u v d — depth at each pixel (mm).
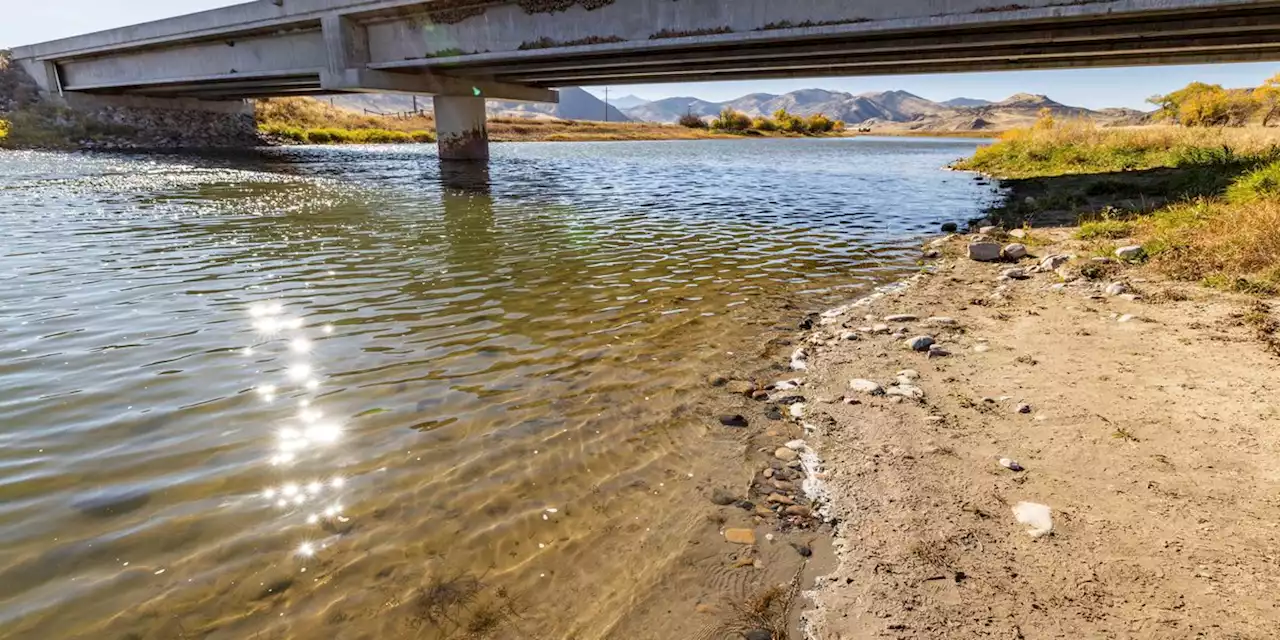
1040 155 26047
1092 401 4598
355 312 6797
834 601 2809
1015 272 8766
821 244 11320
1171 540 3051
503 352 5734
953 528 3268
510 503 3510
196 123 46125
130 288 7605
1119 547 3033
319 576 2906
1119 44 20781
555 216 14305
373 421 4355
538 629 2654
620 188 20766
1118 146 23672
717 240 11578
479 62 27000
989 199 17875
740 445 4223
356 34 28516
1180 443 3924
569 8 23484
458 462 3889
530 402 4746
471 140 34031
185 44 34812
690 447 4184
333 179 22484
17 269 8445
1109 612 2639
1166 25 17047
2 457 3773
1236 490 3404
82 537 3092
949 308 7289
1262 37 19188
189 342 5789
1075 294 7449
